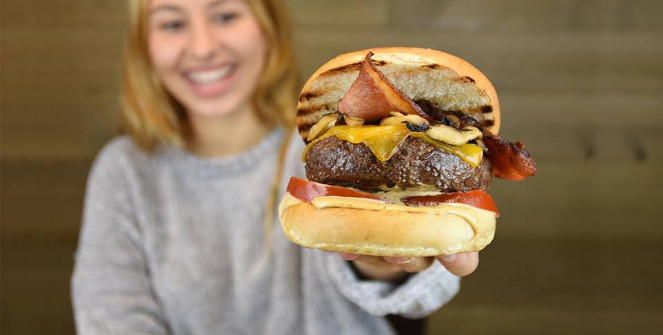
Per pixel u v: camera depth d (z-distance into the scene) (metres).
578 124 1.05
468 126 0.43
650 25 1.02
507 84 1.04
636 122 1.04
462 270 0.48
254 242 0.76
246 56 0.73
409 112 0.41
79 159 1.08
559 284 1.08
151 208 0.77
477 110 0.44
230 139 0.80
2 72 1.06
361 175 0.41
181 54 0.71
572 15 1.02
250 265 0.75
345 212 0.40
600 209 1.07
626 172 1.06
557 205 1.07
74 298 0.75
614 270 1.08
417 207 0.40
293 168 0.75
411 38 1.04
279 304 0.73
